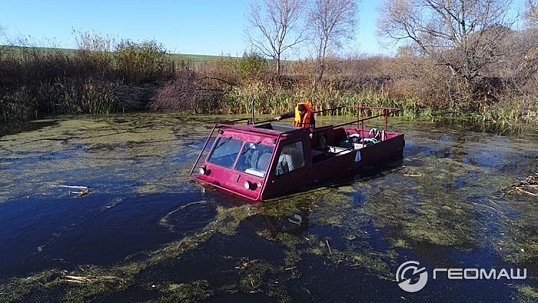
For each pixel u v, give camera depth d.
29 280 4.63
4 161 9.34
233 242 5.48
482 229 6.00
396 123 16.30
